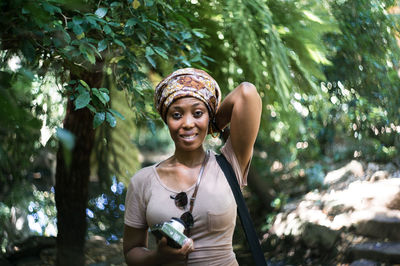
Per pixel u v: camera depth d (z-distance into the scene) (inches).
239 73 135.3
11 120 31.0
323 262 174.7
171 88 62.4
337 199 204.5
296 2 134.1
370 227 171.5
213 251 61.7
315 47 137.1
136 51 100.2
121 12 90.5
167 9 102.4
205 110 62.9
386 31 192.2
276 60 122.9
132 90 95.7
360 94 210.5
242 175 68.7
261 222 229.9
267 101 146.3
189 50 107.0
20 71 37.1
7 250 161.6
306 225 193.5
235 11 118.9
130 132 147.2
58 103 124.0
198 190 62.1
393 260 154.3
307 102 163.3
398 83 207.3
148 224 63.4
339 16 176.1
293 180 254.1
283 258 190.4
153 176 64.7
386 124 219.9
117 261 171.8
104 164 155.4
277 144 261.4
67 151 31.4
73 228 138.9
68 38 74.3
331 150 251.4
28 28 64.8
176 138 62.9
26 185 143.4
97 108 81.2
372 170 221.8
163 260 58.6
